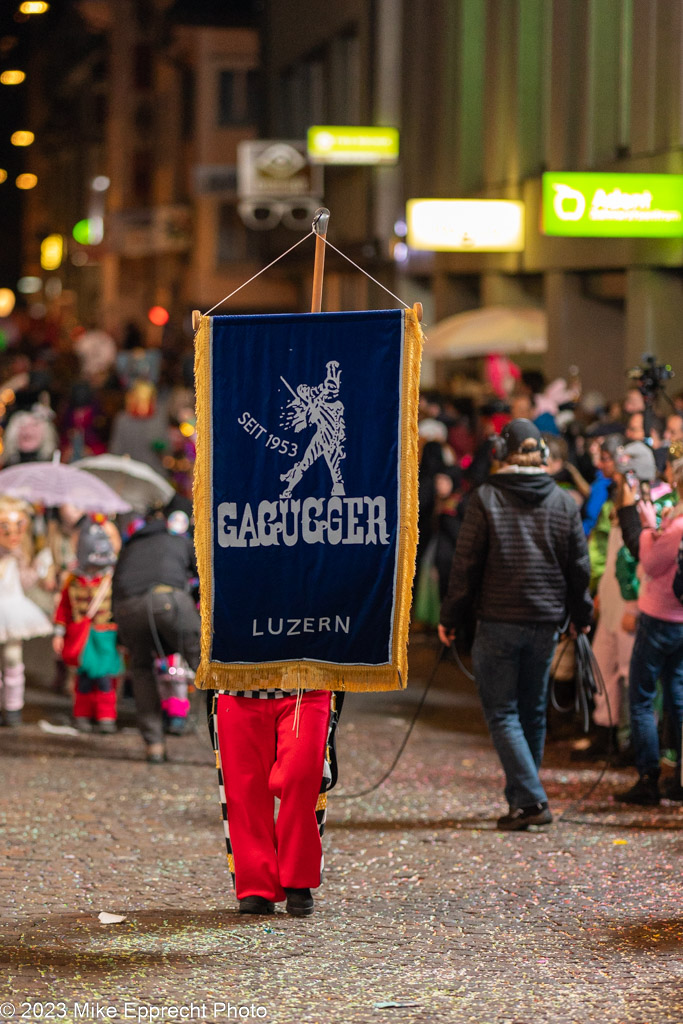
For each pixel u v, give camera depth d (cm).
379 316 971
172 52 7894
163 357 4656
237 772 984
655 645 1277
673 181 2341
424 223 2945
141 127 8931
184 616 1471
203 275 7306
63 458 2703
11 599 1642
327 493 975
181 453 2452
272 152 4884
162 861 1119
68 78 11031
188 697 1830
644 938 936
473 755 1507
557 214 2323
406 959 898
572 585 1220
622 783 1380
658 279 2656
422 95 3828
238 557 979
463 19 3547
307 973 872
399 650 970
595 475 1814
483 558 1221
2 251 13938
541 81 3155
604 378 3020
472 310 3747
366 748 1542
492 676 1218
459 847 1155
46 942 923
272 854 985
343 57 4525
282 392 979
